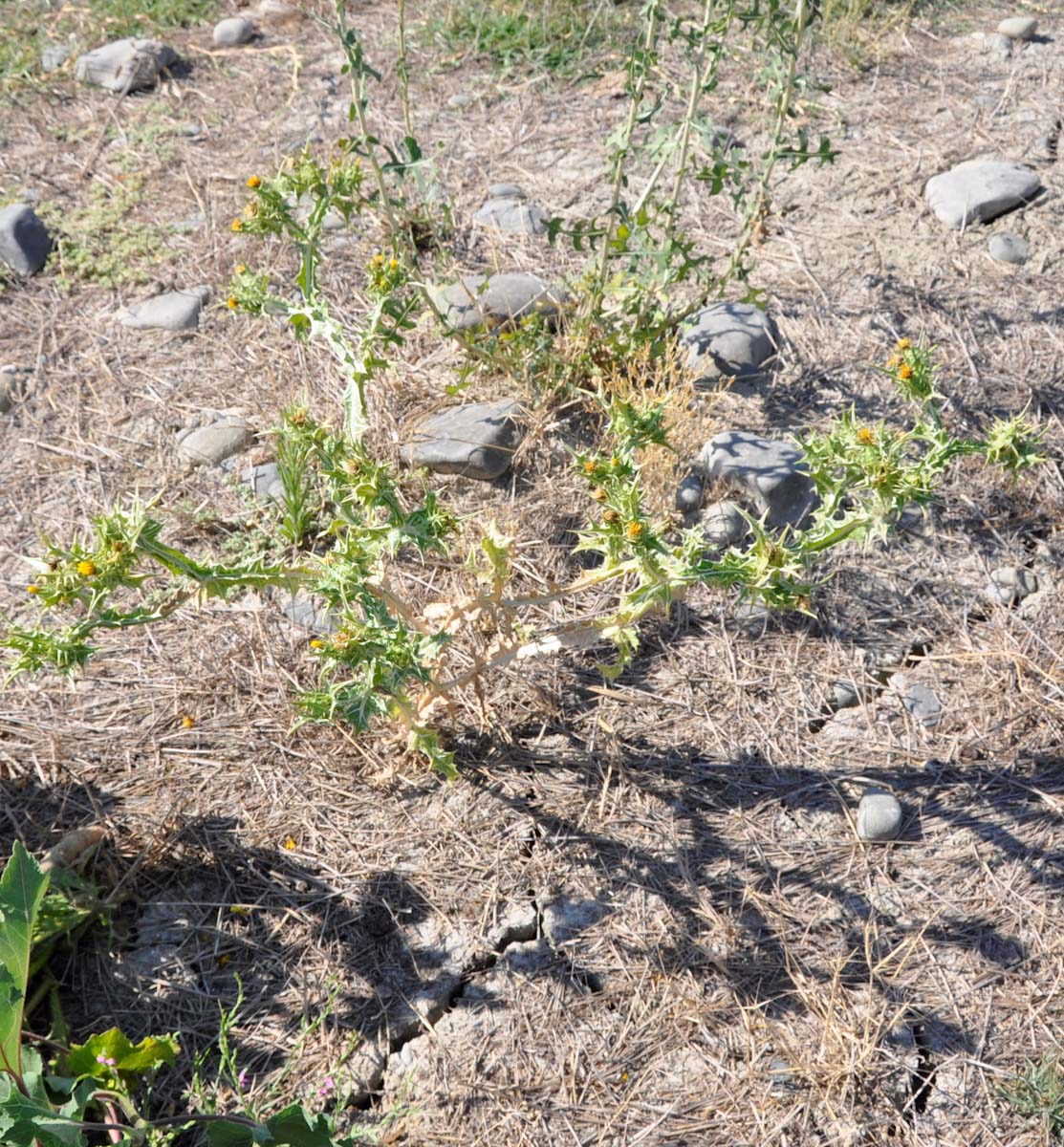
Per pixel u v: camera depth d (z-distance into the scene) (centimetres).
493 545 271
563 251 469
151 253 487
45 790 299
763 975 263
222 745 310
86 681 327
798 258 459
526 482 378
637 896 278
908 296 440
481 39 618
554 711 315
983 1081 244
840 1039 249
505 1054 252
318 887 280
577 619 323
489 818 293
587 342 397
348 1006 260
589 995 261
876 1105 241
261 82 603
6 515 379
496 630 316
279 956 268
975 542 358
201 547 365
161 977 265
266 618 341
